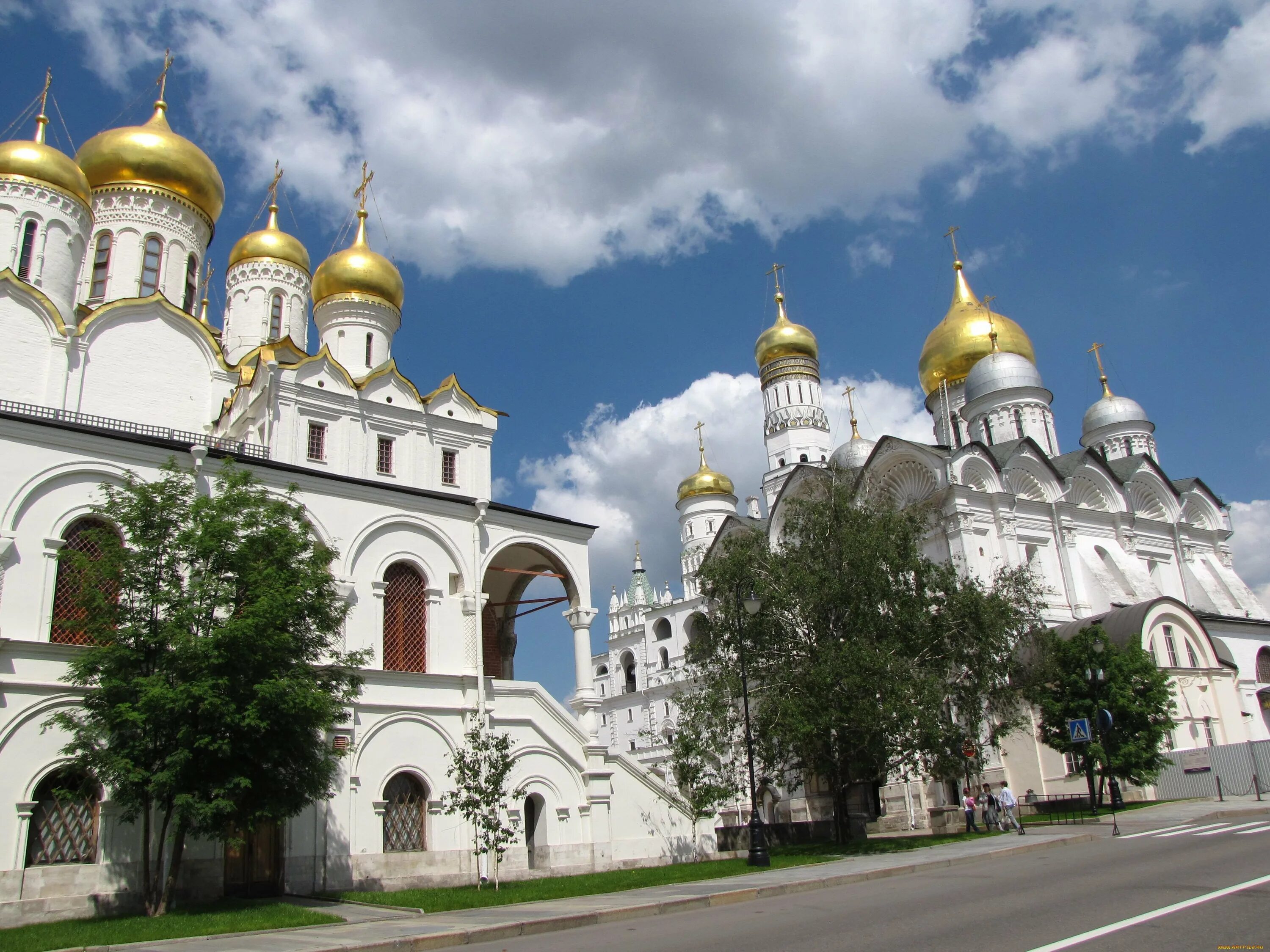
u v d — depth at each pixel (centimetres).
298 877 2659
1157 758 3962
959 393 6819
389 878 2841
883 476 5341
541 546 3591
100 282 3903
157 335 3562
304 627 2367
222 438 3475
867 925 1350
